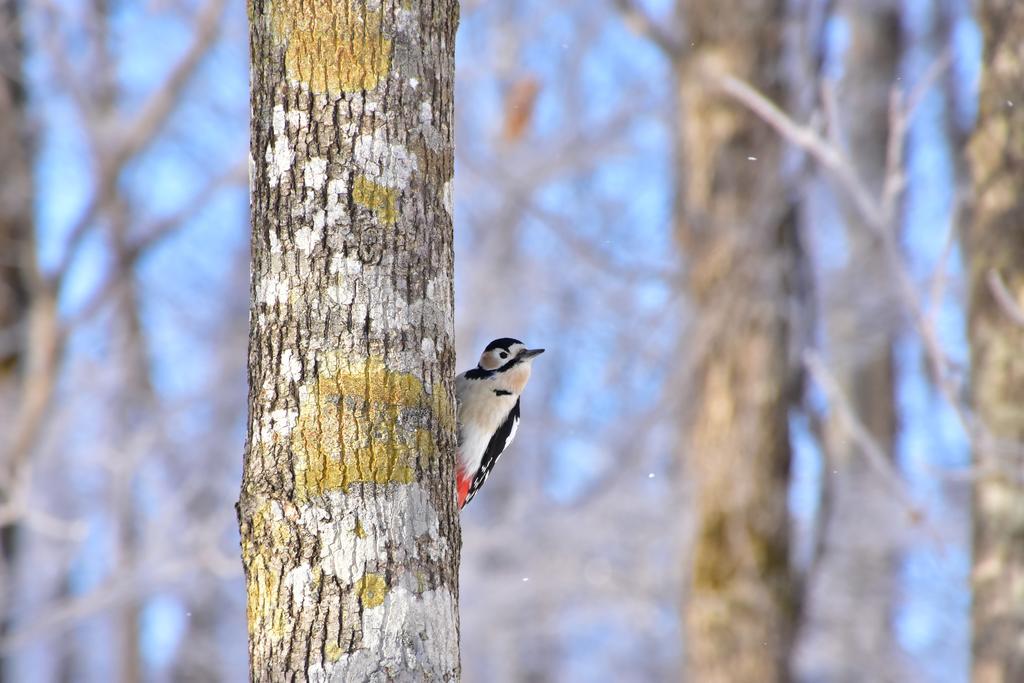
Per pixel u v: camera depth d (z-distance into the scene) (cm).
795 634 1294
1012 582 844
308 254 464
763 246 1328
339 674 434
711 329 1339
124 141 1468
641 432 1664
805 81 1355
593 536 1683
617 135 1973
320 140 469
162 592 1623
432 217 478
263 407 461
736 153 1346
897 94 870
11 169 1485
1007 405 842
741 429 1311
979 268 873
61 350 1435
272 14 479
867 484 1756
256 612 446
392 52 476
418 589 446
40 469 1438
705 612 1293
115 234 1498
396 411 457
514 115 1591
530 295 1889
